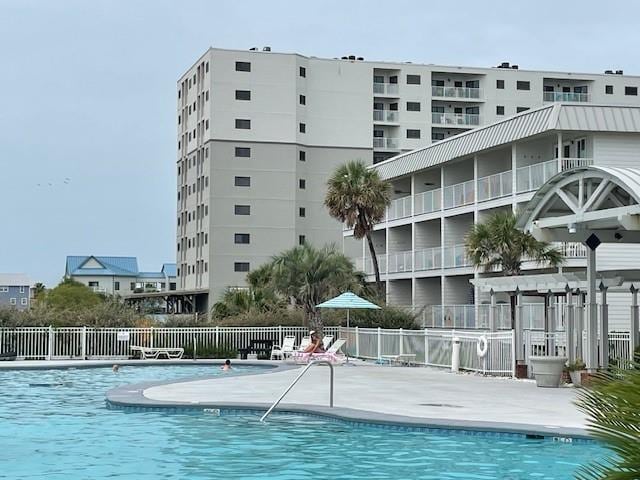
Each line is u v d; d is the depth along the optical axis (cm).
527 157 4259
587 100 9112
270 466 1184
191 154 9006
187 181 9169
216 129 8394
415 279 5169
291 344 3597
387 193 4697
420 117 8881
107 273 15850
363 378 2578
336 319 4047
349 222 4666
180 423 1616
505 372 2625
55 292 8538
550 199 2084
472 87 9075
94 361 3447
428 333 3128
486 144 4400
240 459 1237
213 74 8394
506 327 3862
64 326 3756
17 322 3691
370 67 8800
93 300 8556
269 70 8494
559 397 1975
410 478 1099
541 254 3419
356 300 3403
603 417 418
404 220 5350
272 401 1853
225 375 2705
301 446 1346
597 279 2284
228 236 8388
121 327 3791
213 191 8381
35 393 2311
